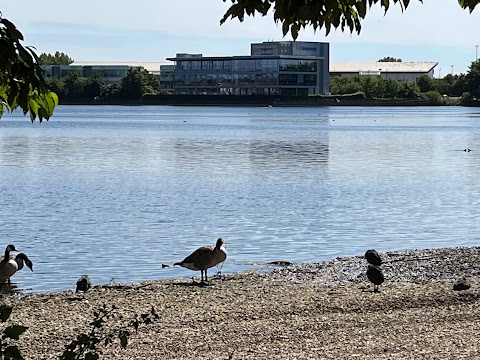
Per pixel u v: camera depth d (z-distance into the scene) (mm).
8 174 51250
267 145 81000
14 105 6078
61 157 65000
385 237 28734
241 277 20891
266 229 30500
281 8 6359
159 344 13977
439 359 12820
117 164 59062
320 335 14609
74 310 16766
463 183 47031
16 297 18641
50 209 35844
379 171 54312
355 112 195500
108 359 13047
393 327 15141
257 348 13758
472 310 16562
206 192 42375
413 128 115062
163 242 27656
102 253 25562
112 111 197750
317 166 58031
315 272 21594
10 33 5754
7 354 5965
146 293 18578
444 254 24375
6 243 27484
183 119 146750
